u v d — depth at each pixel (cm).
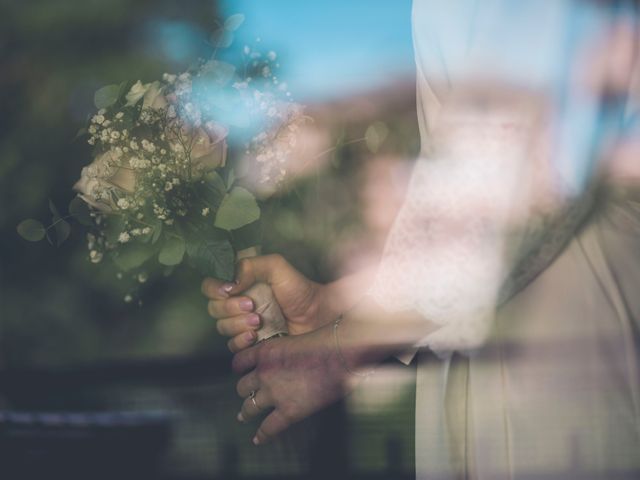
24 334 262
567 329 93
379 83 118
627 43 92
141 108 110
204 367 117
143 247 112
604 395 92
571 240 94
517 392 93
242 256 113
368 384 110
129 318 239
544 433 92
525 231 91
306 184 120
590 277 93
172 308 227
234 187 111
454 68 95
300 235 120
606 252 94
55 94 272
